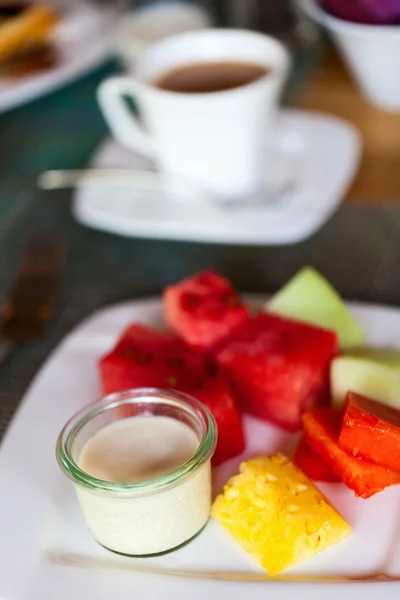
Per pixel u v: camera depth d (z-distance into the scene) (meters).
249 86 0.67
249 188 0.70
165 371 0.55
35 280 0.65
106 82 0.69
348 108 0.82
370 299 0.62
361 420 0.50
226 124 0.67
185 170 0.70
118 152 0.77
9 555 0.50
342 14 0.75
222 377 0.55
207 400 0.53
